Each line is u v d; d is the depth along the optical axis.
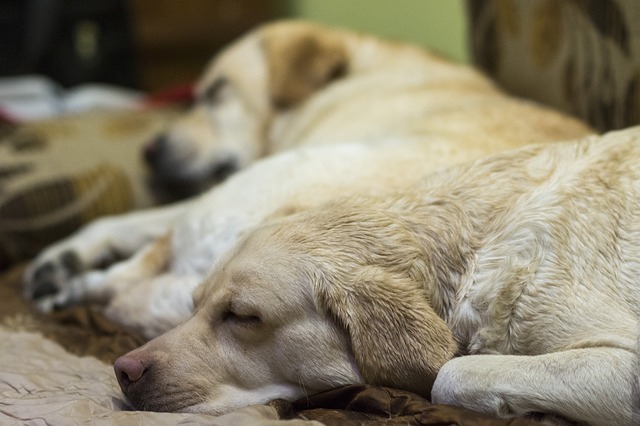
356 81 3.00
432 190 1.61
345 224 1.54
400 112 2.56
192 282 1.90
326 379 1.48
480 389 1.34
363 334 1.43
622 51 2.08
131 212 3.20
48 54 5.64
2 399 1.44
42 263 2.48
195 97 3.54
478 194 1.57
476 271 1.50
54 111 4.32
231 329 1.52
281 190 1.94
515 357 1.37
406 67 3.04
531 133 2.14
